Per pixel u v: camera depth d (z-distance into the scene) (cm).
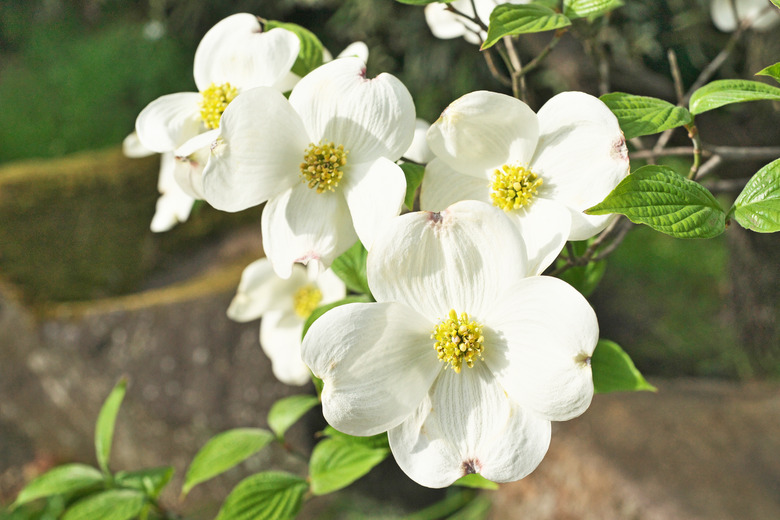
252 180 44
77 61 236
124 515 55
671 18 119
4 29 271
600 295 163
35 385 128
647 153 55
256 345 109
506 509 116
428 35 160
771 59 84
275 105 44
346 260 50
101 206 134
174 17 211
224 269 128
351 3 164
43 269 125
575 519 107
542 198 43
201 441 113
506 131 43
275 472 53
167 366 112
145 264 136
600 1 45
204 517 119
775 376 128
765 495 98
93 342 115
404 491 123
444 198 44
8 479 140
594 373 47
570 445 113
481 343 42
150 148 47
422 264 42
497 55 154
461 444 42
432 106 164
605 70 60
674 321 155
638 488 103
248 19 48
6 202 126
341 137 44
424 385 43
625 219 49
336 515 125
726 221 41
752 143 98
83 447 132
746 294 123
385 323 42
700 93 43
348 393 41
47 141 214
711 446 107
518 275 42
